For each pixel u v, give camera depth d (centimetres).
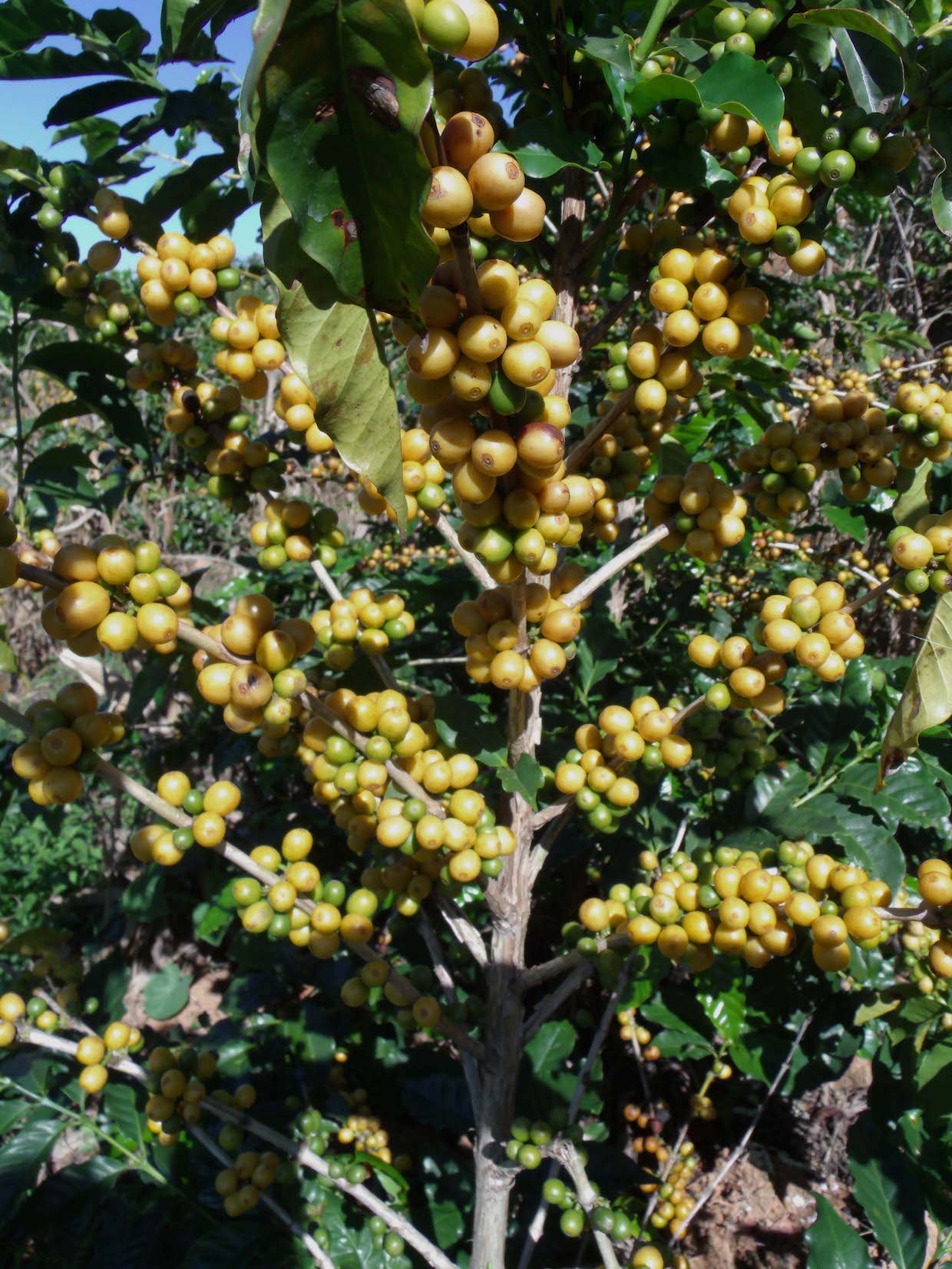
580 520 49
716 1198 99
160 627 37
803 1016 81
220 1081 86
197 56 53
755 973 75
